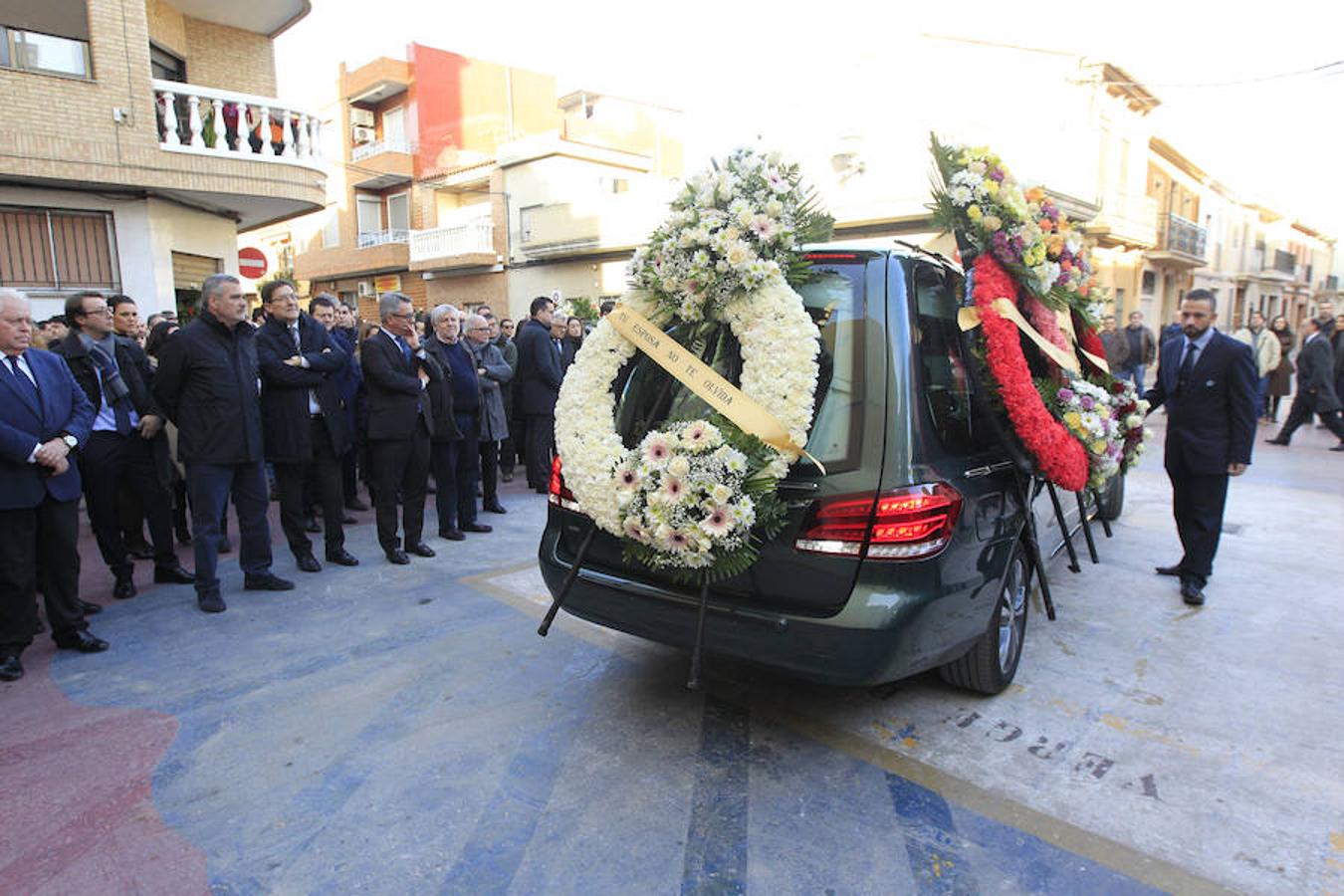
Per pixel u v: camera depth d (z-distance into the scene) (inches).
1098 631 175.3
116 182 391.5
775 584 115.3
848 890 94.7
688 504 110.9
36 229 393.1
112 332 205.9
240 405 189.8
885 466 110.7
